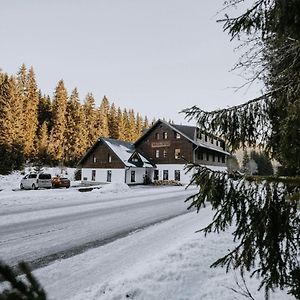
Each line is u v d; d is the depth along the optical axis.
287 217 3.18
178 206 18.42
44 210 15.82
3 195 21.53
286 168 3.77
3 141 47.75
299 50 3.57
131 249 8.66
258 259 6.48
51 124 73.31
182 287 5.63
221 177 3.50
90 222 12.87
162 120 52.22
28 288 1.18
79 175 57.16
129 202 20.52
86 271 6.81
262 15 3.62
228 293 5.30
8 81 52.22
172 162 51.03
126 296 5.27
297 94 3.46
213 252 7.61
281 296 4.99
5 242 9.29
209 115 3.99
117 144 53.00
